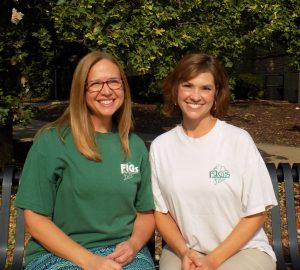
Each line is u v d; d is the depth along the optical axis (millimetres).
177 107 3281
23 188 2873
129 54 4910
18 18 7203
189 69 3018
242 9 5543
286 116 13930
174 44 5023
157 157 3100
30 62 6211
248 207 2938
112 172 2912
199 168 2967
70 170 2861
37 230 2842
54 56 6367
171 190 2998
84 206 2875
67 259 2791
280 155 9289
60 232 2844
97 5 4773
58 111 16047
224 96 3146
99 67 2947
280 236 3375
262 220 3000
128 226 3014
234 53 5609
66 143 2895
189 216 2984
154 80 5789
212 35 5336
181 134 3078
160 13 4949
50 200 2896
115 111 3043
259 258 2977
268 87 20062
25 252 3350
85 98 2955
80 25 4777
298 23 6582
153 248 3363
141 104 16797
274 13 5805
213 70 3041
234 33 5605
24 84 6281
